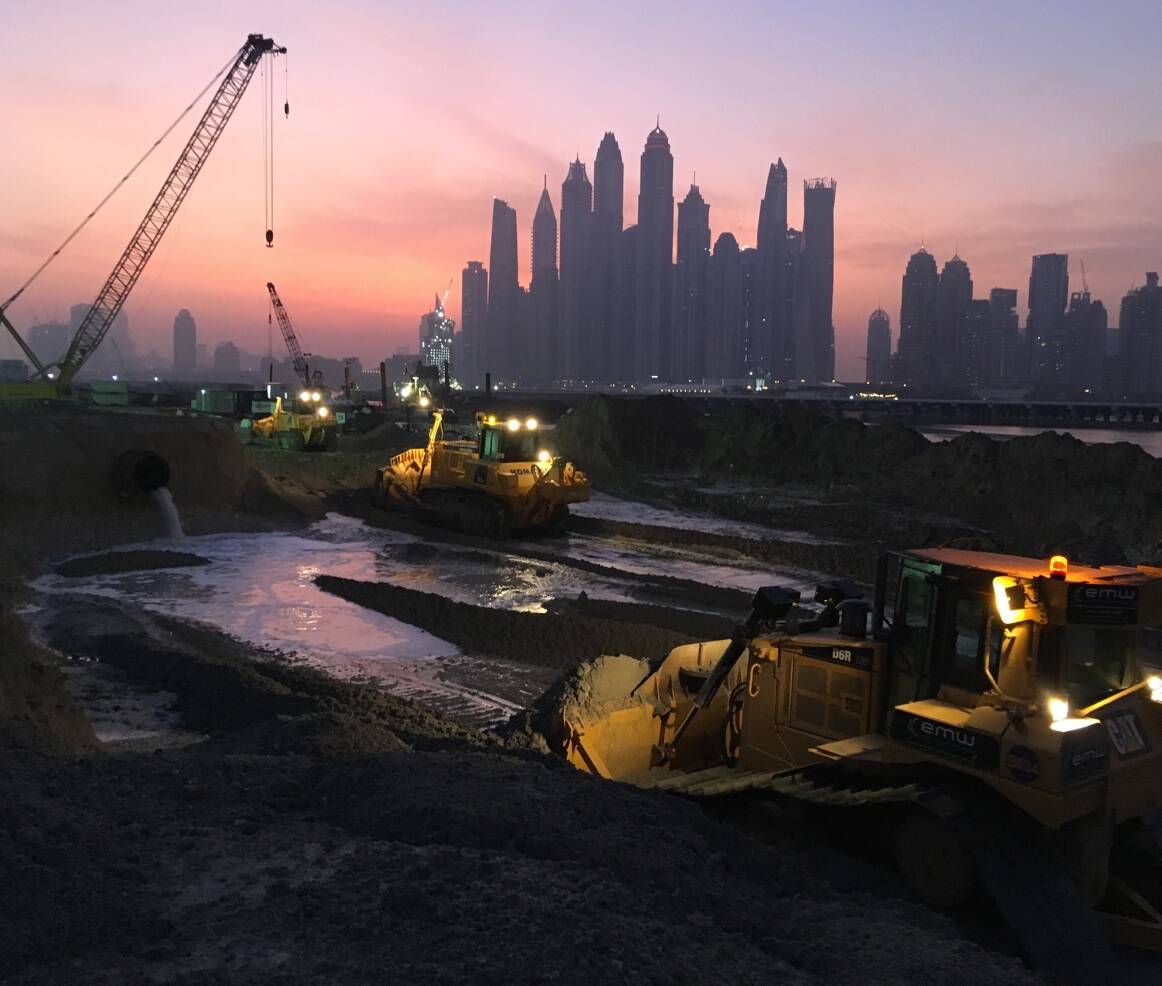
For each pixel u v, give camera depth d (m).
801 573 21.06
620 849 5.21
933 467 32.50
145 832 4.95
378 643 14.84
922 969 4.29
